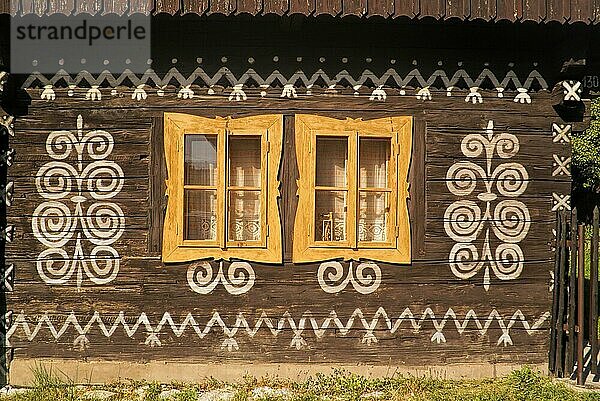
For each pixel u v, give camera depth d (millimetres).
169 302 8219
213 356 8234
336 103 8289
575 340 8320
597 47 8969
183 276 8227
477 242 8414
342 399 7691
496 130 8445
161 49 8234
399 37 8352
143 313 8219
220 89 8242
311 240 8258
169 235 8203
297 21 7934
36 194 8219
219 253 8203
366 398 7703
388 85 8336
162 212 8234
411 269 8344
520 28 8273
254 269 8250
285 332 8266
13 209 8203
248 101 8242
